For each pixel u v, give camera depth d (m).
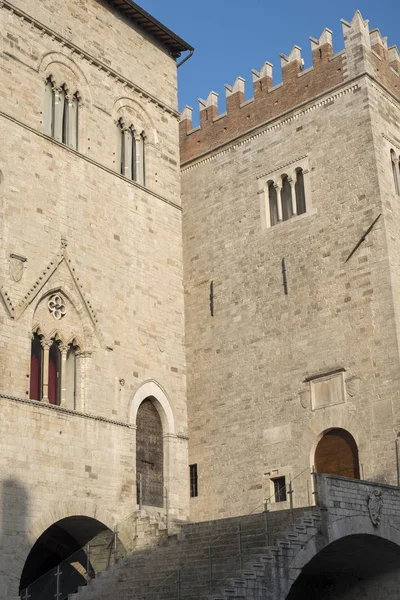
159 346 43.03
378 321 40.41
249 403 44.47
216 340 47.03
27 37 40.19
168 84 48.91
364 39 45.03
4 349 35.09
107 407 39.12
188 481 42.66
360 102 44.00
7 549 33.12
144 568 35.59
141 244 43.72
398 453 38.09
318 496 32.81
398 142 45.38
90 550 36.97
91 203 41.38
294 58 47.91
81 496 36.56
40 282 37.41
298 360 43.00
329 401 41.22
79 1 43.78
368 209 42.25
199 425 46.41
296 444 41.94
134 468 39.34
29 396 35.97
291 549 30.95
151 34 48.53
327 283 42.91
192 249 49.88
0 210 36.75
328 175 44.44
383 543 35.28
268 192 47.25
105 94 44.12
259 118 48.72
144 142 46.31
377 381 39.69
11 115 38.31
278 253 45.50
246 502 43.06
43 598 33.97
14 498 33.84
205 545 34.31
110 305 40.84
